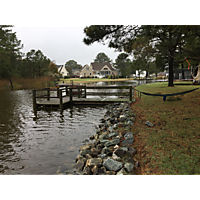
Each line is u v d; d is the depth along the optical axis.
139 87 26.52
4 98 20.66
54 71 63.00
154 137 6.38
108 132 8.08
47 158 5.83
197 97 12.74
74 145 6.93
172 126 7.26
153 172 4.36
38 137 7.87
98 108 14.69
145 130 7.34
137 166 4.70
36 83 47.34
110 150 5.90
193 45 13.92
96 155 5.79
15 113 12.86
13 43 54.69
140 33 11.81
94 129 8.98
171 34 13.62
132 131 7.47
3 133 8.41
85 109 14.33
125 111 11.52
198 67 10.28
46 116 11.93
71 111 13.57
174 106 10.71
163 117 8.68
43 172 4.95
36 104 13.88
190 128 6.74
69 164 5.39
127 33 10.83
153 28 10.98
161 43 14.77
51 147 6.74
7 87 36.44
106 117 11.02
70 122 10.34
